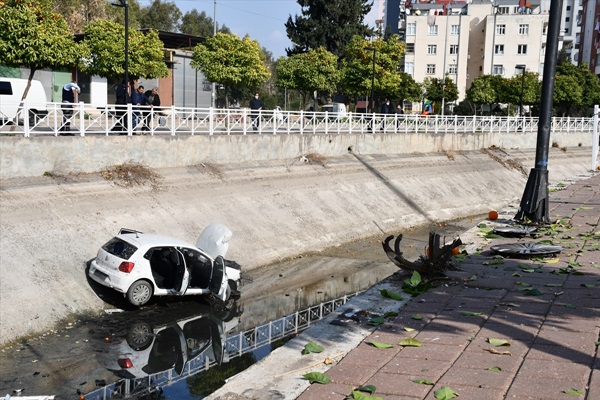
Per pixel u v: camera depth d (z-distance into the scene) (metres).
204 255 15.84
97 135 20.91
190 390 10.84
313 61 43.59
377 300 8.76
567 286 9.02
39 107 21.69
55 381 11.03
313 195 26.30
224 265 15.33
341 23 60.31
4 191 17.52
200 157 24.39
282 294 17.42
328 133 31.12
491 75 63.12
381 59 44.94
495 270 10.07
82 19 50.06
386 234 25.80
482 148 41.72
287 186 26.00
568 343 6.80
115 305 15.10
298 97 76.06
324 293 17.67
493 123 45.53
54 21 23.94
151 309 15.15
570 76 61.53
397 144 35.03
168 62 40.38
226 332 14.18
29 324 13.30
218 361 12.35
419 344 6.91
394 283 9.64
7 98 24.53
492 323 7.58
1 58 23.00
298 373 6.30
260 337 13.91
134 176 21.34
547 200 13.65
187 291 15.23
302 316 15.57
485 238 12.44
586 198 17.19
